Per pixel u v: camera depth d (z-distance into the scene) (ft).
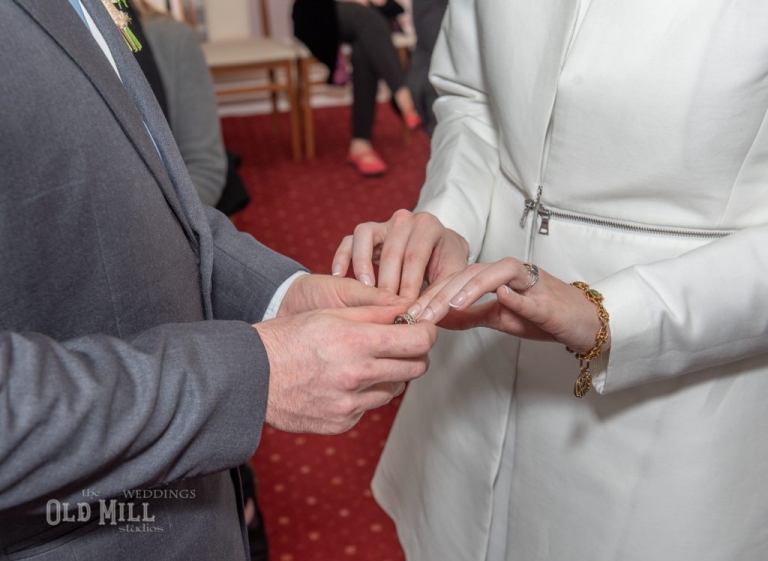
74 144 1.78
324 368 2.01
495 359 3.50
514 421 3.53
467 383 3.71
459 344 3.74
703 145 2.58
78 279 1.85
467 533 3.93
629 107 2.66
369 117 12.99
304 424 2.09
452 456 3.90
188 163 5.95
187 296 2.26
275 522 6.00
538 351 3.24
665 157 2.66
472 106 3.82
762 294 2.63
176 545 2.19
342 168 13.30
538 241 3.21
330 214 11.39
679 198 2.75
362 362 2.03
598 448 3.17
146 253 2.02
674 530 3.08
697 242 2.82
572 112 2.82
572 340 2.57
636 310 2.58
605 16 2.67
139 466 1.77
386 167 13.37
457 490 3.93
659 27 2.56
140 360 1.76
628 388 3.00
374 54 12.60
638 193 2.81
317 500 6.24
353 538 5.86
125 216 1.93
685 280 2.63
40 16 1.76
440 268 2.98
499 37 3.07
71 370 1.64
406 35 14.38
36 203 1.71
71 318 1.87
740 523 3.11
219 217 2.94
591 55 2.71
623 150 2.74
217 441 1.88
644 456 3.05
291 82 13.07
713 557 3.13
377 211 11.53
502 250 3.45
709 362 2.75
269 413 2.01
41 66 1.73
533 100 2.98
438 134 3.95
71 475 1.62
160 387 1.76
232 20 14.05
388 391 2.22
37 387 1.55
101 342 1.76
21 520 1.84
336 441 6.94
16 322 1.75
